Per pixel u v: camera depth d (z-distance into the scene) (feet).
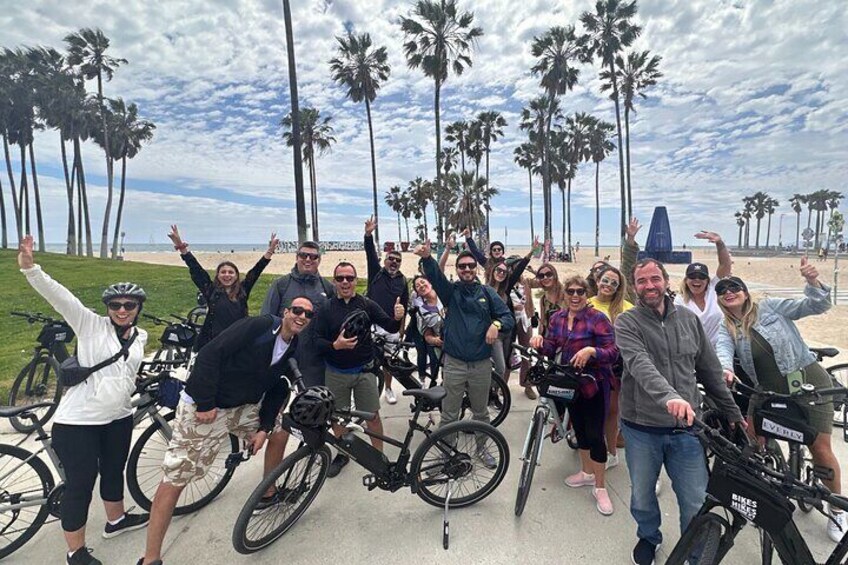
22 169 114.32
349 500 10.48
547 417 10.27
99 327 8.63
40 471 9.01
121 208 129.80
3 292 47.91
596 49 92.17
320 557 8.57
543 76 100.07
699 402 7.97
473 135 155.22
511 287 16.94
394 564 8.36
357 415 9.51
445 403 11.76
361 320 10.52
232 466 9.23
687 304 11.69
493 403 14.98
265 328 8.66
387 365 13.29
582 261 142.61
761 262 127.65
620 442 13.19
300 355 11.34
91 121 113.70
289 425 8.66
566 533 9.23
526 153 171.53
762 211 305.32
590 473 10.95
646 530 8.13
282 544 8.95
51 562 8.61
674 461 7.80
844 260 129.90
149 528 8.08
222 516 9.88
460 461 9.98
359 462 9.22
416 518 9.79
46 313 35.29
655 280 7.80
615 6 87.81
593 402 10.01
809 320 34.50
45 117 110.93
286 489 9.16
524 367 12.30
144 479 10.52
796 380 9.07
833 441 12.75
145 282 54.13
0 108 106.11
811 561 6.07
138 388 9.86
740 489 6.36
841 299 47.03
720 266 12.76
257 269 14.99
